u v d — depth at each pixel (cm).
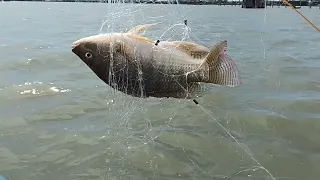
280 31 319
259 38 268
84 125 120
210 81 58
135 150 104
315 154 101
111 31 71
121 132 114
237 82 56
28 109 135
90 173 96
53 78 175
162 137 112
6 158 101
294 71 175
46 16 571
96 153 104
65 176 94
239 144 107
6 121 124
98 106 136
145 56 60
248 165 98
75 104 138
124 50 60
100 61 61
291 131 114
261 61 195
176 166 98
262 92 146
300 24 367
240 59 200
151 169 97
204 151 105
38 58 222
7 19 541
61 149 106
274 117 122
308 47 242
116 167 97
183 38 73
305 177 92
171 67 60
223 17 366
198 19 335
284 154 102
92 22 397
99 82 167
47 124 122
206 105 133
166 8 128
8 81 168
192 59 60
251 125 119
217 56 57
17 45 279
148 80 61
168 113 127
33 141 110
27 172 95
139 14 86
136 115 124
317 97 140
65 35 320
